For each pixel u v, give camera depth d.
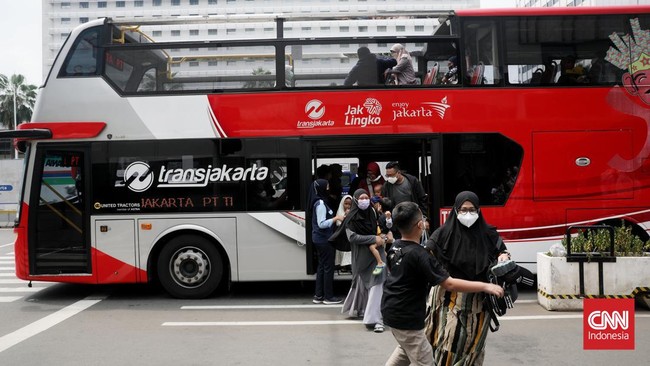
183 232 8.29
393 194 7.79
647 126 8.20
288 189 8.20
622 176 8.19
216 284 8.25
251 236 8.20
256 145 8.23
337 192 9.41
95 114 8.27
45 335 6.29
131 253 8.20
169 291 8.27
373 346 5.72
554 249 7.30
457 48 8.29
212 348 5.70
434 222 8.09
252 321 6.88
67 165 8.29
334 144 8.75
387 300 3.80
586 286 7.04
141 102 8.26
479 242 3.96
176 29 8.62
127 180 8.23
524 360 5.19
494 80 8.24
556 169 8.16
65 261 8.26
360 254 6.43
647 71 8.26
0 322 6.98
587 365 5.04
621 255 7.07
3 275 11.16
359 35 8.34
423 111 8.18
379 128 8.16
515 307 7.39
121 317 7.17
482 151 8.16
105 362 5.27
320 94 8.23
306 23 8.44
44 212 8.27
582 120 8.20
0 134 8.12
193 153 8.23
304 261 8.20
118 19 8.37
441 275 3.64
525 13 8.34
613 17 8.34
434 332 4.02
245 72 8.30
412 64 8.28
